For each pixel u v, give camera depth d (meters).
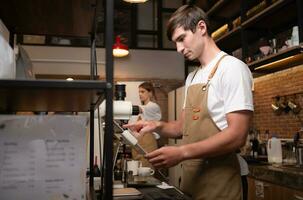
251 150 3.16
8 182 0.66
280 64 2.87
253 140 3.20
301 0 2.36
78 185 0.69
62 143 0.69
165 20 5.52
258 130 3.42
